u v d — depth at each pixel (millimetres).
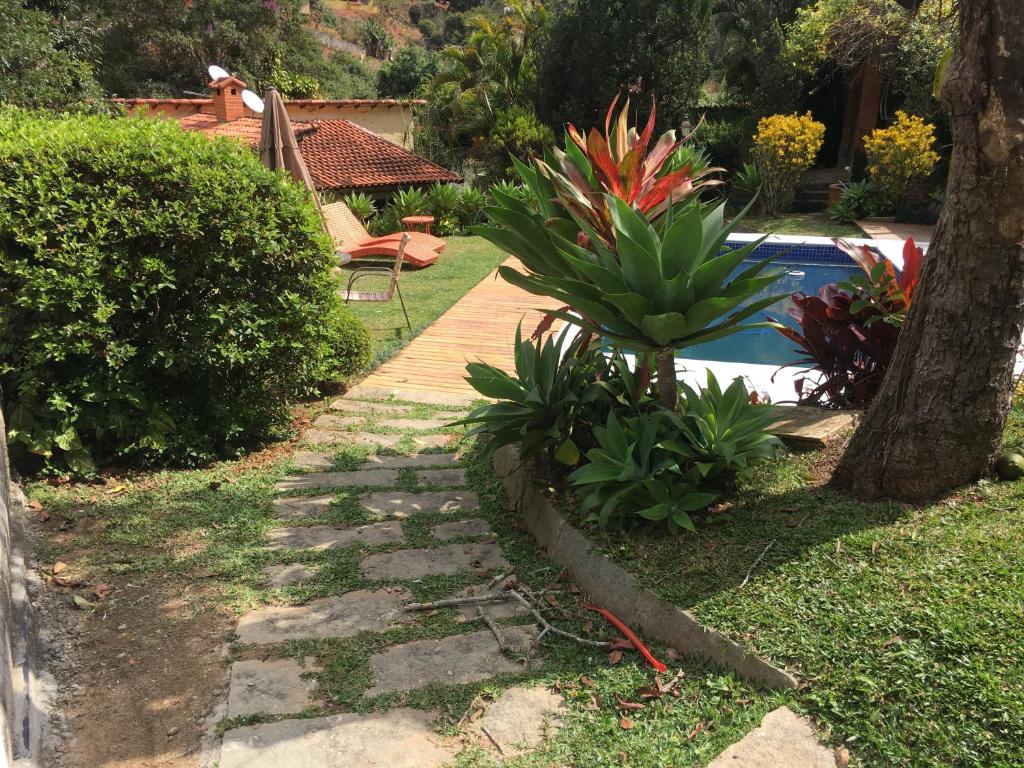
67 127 4809
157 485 4617
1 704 2039
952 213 3119
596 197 4051
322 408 6316
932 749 2262
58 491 4410
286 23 36688
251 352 5051
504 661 2986
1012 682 2367
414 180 17859
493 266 12969
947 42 14328
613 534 3596
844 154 21469
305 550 3887
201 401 5199
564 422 4117
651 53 20250
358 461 5168
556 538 3773
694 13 20312
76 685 2830
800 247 12305
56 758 2471
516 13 24812
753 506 3648
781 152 16531
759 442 3686
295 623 3234
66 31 15422
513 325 9109
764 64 18828
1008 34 2783
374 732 2574
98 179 4637
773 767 2293
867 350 4598
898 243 12484
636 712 2654
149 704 2730
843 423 4410
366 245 12320
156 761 2463
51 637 3096
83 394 4574
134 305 4621
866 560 3053
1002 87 2828
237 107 18812
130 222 4621
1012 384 3342
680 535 3480
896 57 16047
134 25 30906
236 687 2795
